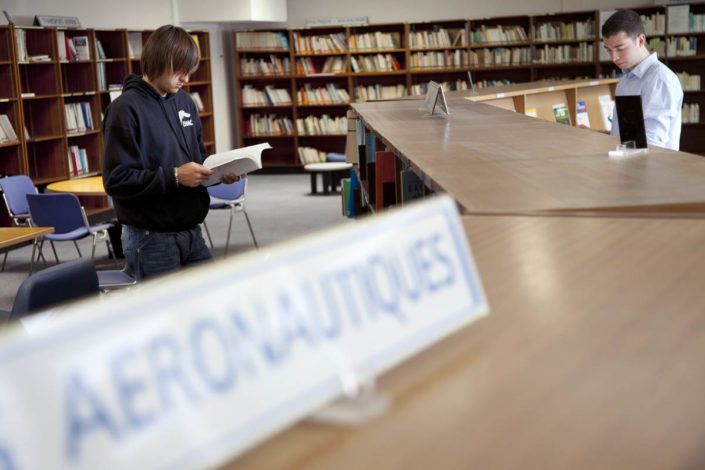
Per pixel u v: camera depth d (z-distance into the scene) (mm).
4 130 7586
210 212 8961
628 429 583
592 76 12242
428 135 2881
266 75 12641
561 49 12039
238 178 3100
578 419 597
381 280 664
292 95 12695
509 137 2752
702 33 11180
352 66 12539
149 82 2912
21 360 423
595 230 1277
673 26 11273
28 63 7863
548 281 979
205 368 502
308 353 569
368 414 594
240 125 12844
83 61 8703
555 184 1727
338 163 10062
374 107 4559
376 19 12688
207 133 12008
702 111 11617
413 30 12477
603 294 919
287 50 12500
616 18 3605
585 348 746
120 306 473
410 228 722
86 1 9312
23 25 8227
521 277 1000
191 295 512
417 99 5371
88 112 8953
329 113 13141
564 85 6348
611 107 7406
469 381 665
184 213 2947
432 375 678
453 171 1963
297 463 524
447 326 720
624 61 3686
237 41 12508
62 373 437
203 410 492
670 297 901
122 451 449
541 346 750
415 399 628
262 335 544
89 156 9203
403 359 674
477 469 520
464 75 12625
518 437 566
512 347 747
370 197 3834
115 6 9922
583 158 2164
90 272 2520
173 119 2949
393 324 658
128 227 2965
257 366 532
